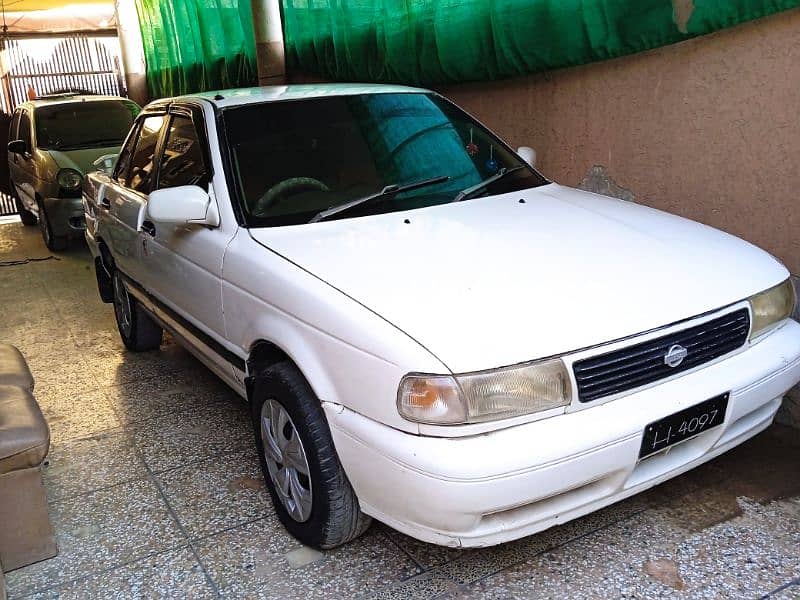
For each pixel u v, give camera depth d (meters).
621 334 2.29
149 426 4.05
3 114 12.05
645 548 2.72
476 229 2.95
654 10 3.72
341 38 6.12
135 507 3.25
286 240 2.92
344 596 2.58
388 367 2.22
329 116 3.55
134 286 4.62
